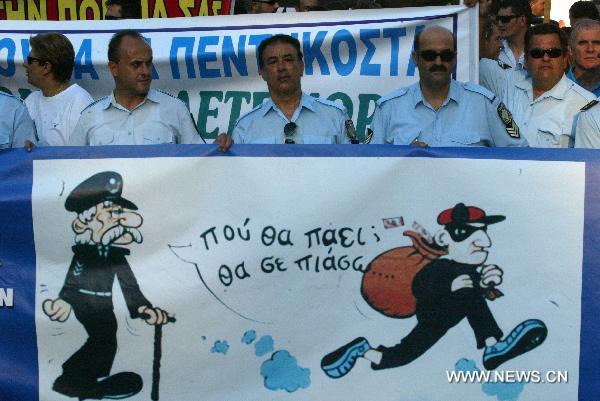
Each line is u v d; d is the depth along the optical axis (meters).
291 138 5.15
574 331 4.54
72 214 4.62
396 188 4.57
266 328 4.58
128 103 5.14
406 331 4.57
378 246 4.58
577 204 4.55
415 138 5.07
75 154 4.63
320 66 6.03
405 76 5.97
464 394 4.55
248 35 6.09
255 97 6.10
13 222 4.64
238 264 4.59
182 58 6.09
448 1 7.58
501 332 4.55
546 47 5.52
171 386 4.59
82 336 4.61
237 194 4.59
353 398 4.57
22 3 6.93
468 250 4.56
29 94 6.20
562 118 5.56
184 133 5.21
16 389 4.63
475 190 4.56
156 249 4.61
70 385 4.61
